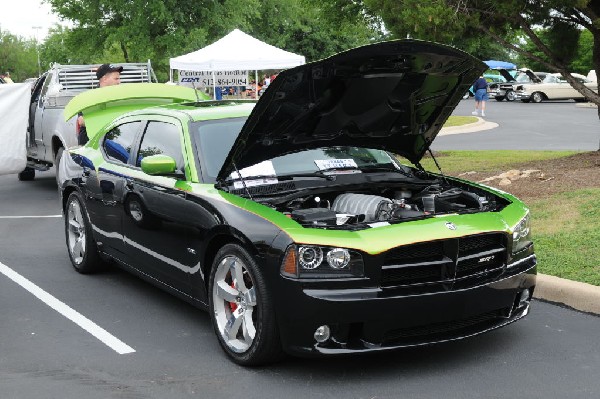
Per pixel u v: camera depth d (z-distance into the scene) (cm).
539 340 513
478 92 3017
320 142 550
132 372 466
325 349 428
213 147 549
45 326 561
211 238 488
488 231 461
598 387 434
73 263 724
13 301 629
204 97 868
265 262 438
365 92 507
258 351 451
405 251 435
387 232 438
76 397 429
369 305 421
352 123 541
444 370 461
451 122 2597
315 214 468
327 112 513
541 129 2319
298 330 429
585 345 503
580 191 883
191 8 2962
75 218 722
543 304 597
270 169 555
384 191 568
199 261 505
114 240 636
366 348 429
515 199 537
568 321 554
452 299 436
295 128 515
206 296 511
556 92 3888
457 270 450
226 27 3008
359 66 476
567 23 1118
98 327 556
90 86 1343
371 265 425
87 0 3008
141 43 2866
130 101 842
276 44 3888
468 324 461
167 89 848
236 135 562
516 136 2112
